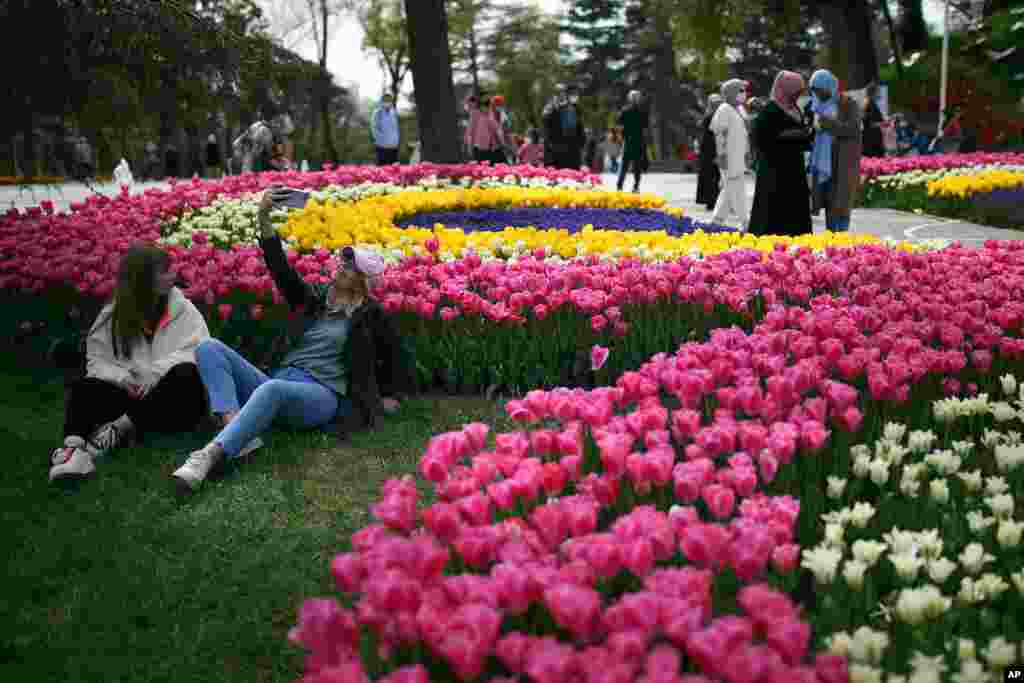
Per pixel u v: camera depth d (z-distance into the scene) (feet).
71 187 78.64
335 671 6.94
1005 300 19.06
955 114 109.91
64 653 11.09
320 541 13.58
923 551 9.50
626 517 8.94
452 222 41.47
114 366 17.48
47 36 30.78
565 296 20.11
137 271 17.46
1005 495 10.74
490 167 55.83
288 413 17.03
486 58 266.36
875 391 12.93
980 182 55.26
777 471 11.53
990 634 9.07
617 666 6.73
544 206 47.91
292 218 35.78
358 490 15.42
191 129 37.58
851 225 50.29
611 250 25.85
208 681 10.64
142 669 10.85
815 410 11.95
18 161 34.17
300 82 39.04
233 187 45.50
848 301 19.92
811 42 260.21
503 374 20.13
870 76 112.88
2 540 13.80
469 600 7.79
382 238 28.86
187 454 17.20
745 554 8.41
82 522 14.44
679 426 11.50
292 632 7.51
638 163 66.59
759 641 7.66
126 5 32.09
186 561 13.10
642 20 285.43
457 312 19.93
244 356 22.25
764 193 35.91
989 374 16.05
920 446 12.34
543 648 7.04
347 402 18.22
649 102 286.87
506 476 10.76
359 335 17.81
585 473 12.55
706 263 22.36
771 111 35.32
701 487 10.12
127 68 33.30
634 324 20.34
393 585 7.50
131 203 39.83
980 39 121.90
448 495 9.89
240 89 36.60
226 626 11.58
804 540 10.82
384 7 195.72
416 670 6.96
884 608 8.98
